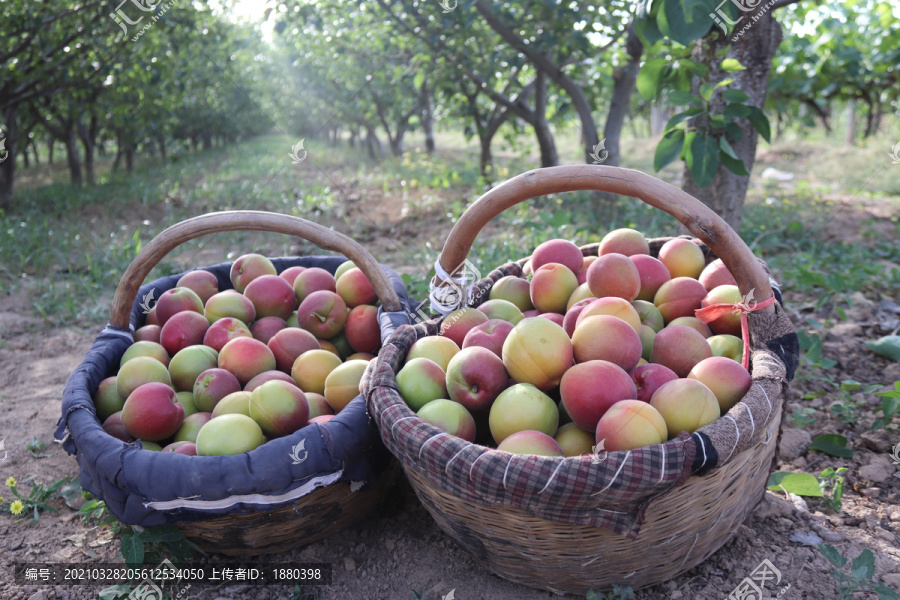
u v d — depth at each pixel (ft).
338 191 30.30
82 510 6.95
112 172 46.75
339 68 36.24
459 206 23.25
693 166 11.48
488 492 4.81
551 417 5.73
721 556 6.25
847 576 5.65
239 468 5.56
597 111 30.19
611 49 23.11
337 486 6.33
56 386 11.22
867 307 13.57
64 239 21.38
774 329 6.06
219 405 6.93
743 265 5.82
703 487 5.06
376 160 47.78
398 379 6.21
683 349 6.22
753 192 29.45
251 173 40.09
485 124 30.07
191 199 31.09
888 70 32.94
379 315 8.07
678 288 7.21
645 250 7.95
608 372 5.54
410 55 26.08
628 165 35.63
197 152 73.00
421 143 82.38
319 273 9.28
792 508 6.93
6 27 24.43
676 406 5.39
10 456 8.84
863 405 9.29
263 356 7.74
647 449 4.66
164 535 6.07
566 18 19.33
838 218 23.39
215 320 8.55
